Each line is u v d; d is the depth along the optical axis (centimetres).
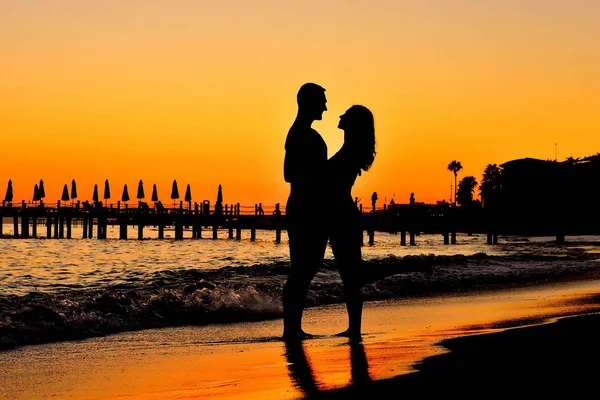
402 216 6888
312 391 639
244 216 7112
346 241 1015
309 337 1021
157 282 1938
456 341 880
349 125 1005
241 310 1295
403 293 1753
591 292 1712
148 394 662
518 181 9281
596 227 8950
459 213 7369
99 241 6706
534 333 919
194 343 991
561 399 582
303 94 998
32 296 1564
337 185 1005
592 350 798
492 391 610
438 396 598
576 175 9106
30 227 11631
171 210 7462
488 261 2659
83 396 662
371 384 652
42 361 848
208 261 3712
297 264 1009
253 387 667
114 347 957
